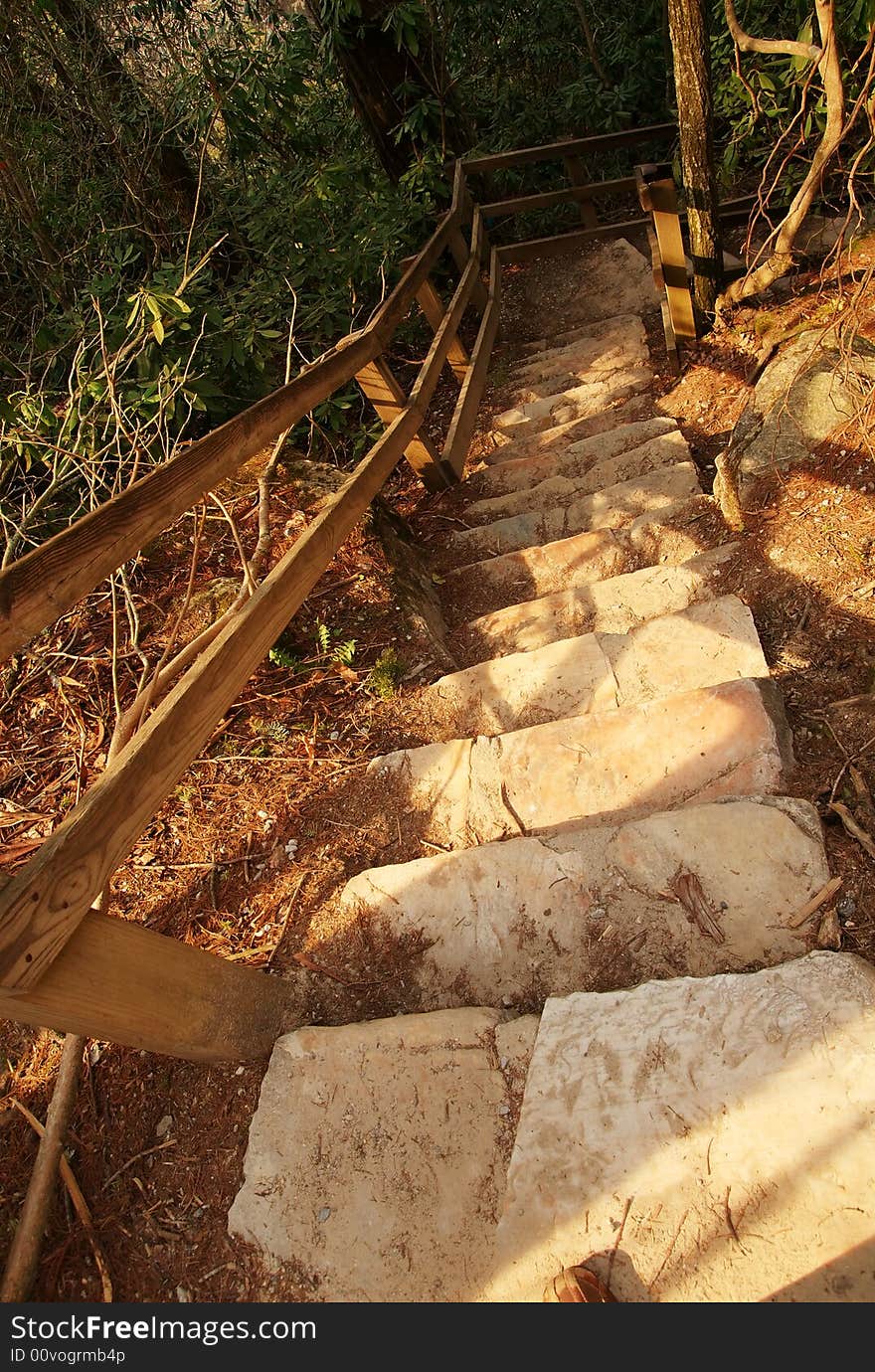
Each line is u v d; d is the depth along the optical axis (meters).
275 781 2.92
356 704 3.17
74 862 1.49
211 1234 2.01
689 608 2.96
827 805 2.24
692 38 4.19
